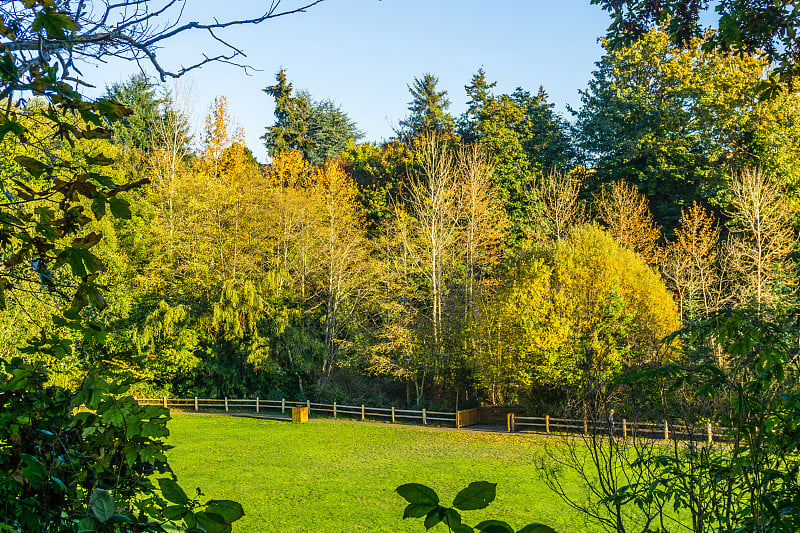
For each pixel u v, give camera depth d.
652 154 38.84
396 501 15.88
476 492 1.41
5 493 2.12
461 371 30.12
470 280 31.31
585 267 25.41
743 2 6.69
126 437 2.32
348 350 32.69
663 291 25.38
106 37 2.72
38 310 11.92
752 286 28.09
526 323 24.73
